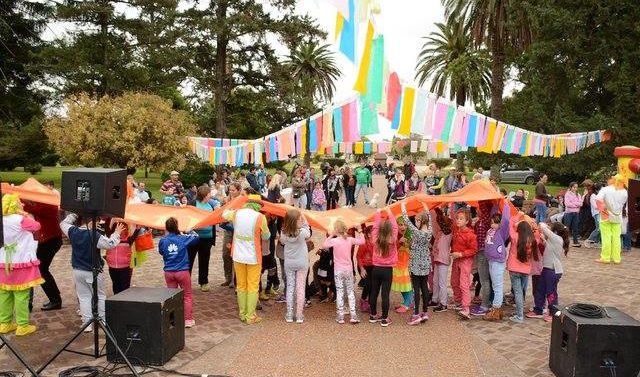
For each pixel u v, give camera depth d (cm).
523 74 2366
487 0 2430
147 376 565
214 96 3112
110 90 2830
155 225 747
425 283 760
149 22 2859
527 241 745
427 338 698
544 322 769
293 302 818
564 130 2152
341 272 758
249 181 1964
